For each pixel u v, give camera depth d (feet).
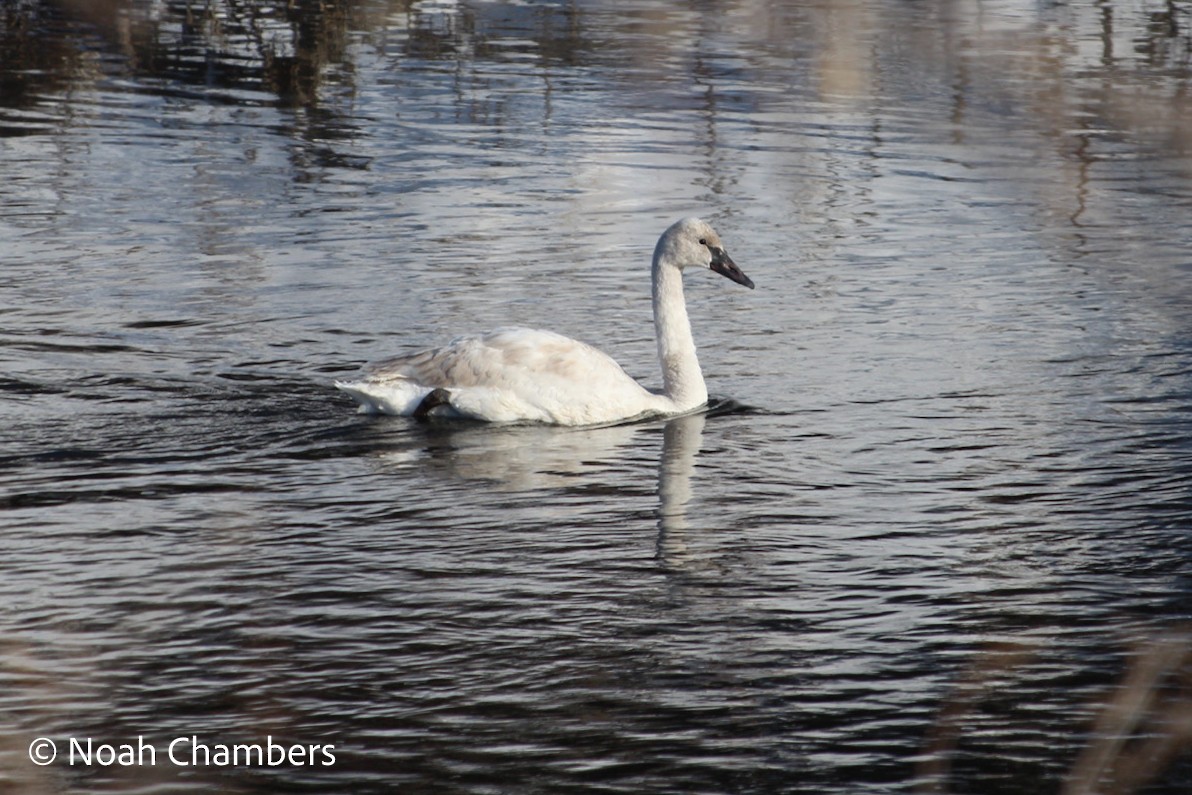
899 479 47.39
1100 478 47.47
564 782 30.63
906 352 60.39
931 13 78.95
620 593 39.24
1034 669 35.32
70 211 78.69
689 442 50.78
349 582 39.63
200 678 34.60
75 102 102.42
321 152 91.97
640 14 122.01
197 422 51.16
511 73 108.37
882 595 39.27
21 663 34.96
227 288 66.95
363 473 47.37
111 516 43.45
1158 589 39.65
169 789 30.22
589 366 52.65
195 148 92.32
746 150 92.12
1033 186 78.64
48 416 51.08
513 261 72.49
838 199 83.30
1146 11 103.71
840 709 33.55
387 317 63.77
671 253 54.34
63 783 30.37
